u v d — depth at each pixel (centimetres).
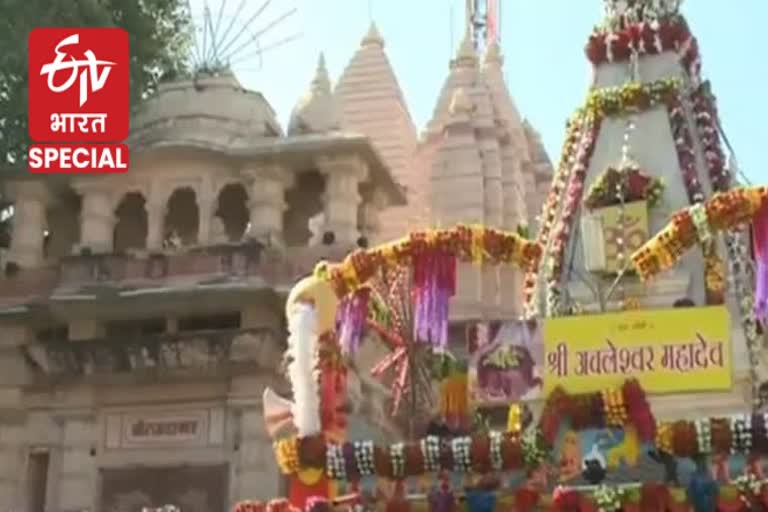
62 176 3859
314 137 3747
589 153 2241
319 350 1880
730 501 1597
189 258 3666
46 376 3712
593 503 1634
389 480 1788
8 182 3906
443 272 1962
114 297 3619
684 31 2295
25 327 3769
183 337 3547
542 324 1802
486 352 1822
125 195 3909
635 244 2119
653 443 1650
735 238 2059
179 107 3909
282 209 3778
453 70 4625
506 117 4834
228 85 3962
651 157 2203
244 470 3503
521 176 4628
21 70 3712
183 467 3569
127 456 3616
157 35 4075
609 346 1761
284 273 3631
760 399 2005
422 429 2033
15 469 3684
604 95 2250
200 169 3806
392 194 4059
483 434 1762
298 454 1784
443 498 1706
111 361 3622
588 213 2175
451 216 4247
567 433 1716
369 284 1989
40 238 3900
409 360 2064
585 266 2128
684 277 2088
